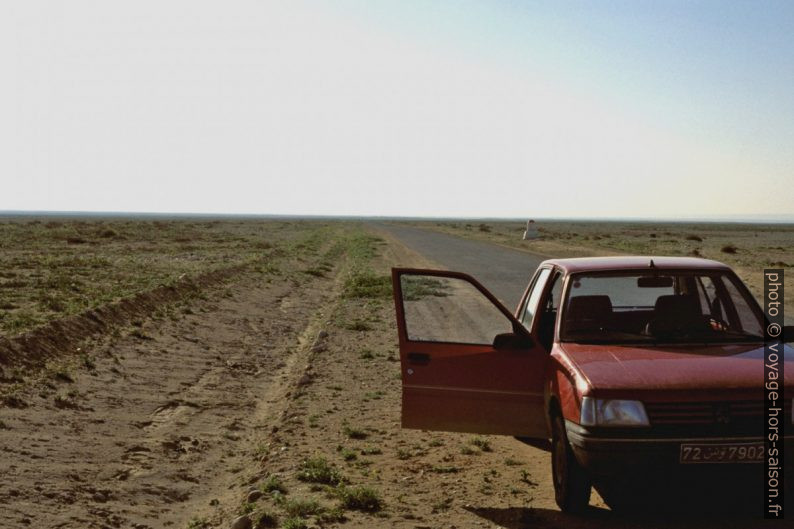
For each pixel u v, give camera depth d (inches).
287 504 253.4
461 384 263.4
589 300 275.9
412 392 265.1
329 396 431.2
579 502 234.1
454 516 240.7
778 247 2450.8
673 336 261.7
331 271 1407.5
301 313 824.9
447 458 309.6
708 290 286.5
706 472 214.4
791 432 214.4
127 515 262.2
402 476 289.0
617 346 253.4
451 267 1238.9
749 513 230.1
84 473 296.4
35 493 266.8
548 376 254.5
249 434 378.3
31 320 529.0
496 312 728.3
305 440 345.1
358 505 252.4
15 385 388.5
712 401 214.8
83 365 457.7
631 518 230.1
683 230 6195.9
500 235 3189.0
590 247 1925.4
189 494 293.7
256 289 971.3
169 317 657.0
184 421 389.1
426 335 603.8
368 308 805.9
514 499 254.7
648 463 213.8
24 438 322.7
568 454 232.2
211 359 542.3
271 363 551.2
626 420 214.7
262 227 4741.6
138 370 477.4
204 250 1764.3
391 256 1609.3
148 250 1715.1
